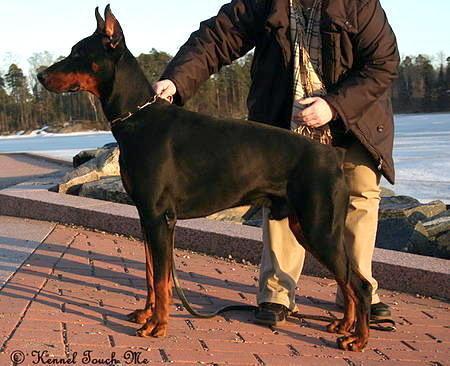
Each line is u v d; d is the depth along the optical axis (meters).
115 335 2.13
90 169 5.01
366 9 2.25
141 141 2.12
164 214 2.12
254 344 2.15
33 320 2.21
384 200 4.34
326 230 2.10
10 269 2.90
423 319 2.55
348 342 2.15
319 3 2.31
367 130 2.31
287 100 2.39
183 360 1.95
